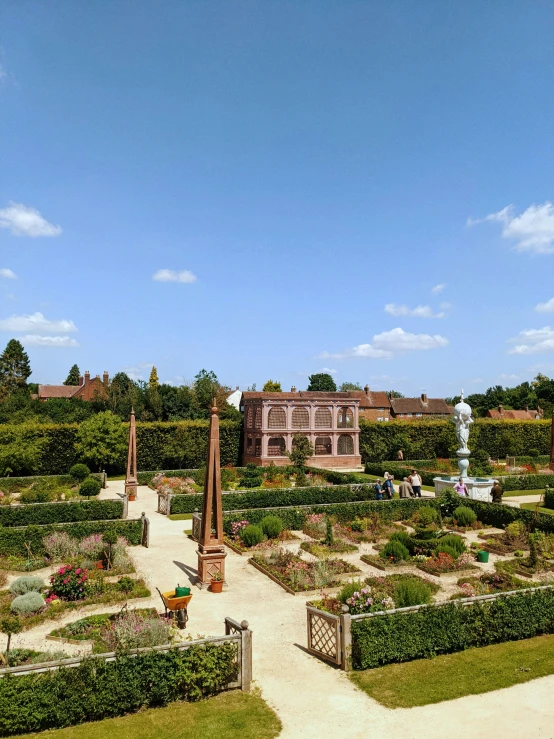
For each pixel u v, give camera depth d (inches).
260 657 450.6
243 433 2091.5
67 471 1713.8
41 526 767.7
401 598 500.7
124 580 605.6
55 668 353.1
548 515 877.2
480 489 1195.9
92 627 494.6
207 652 385.4
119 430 1691.7
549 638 486.0
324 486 1180.5
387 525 959.6
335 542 819.4
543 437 2186.3
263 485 1397.6
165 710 364.5
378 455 2034.9
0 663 409.1
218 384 2856.8
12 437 1611.7
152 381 3228.3
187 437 1840.6
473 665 430.3
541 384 4136.3
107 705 353.7
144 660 366.9
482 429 2100.1
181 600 500.4
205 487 653.9
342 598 510.9
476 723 350.0
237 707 368.2
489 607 478.9
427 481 1526.8
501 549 791.7
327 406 2082.9
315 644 458.6
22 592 589.0
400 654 434.3
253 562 733.3
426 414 3393.2
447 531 866.8
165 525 991.6
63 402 2556.6
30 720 333.1
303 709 367.2
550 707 370.0
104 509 970.7
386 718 355.3
